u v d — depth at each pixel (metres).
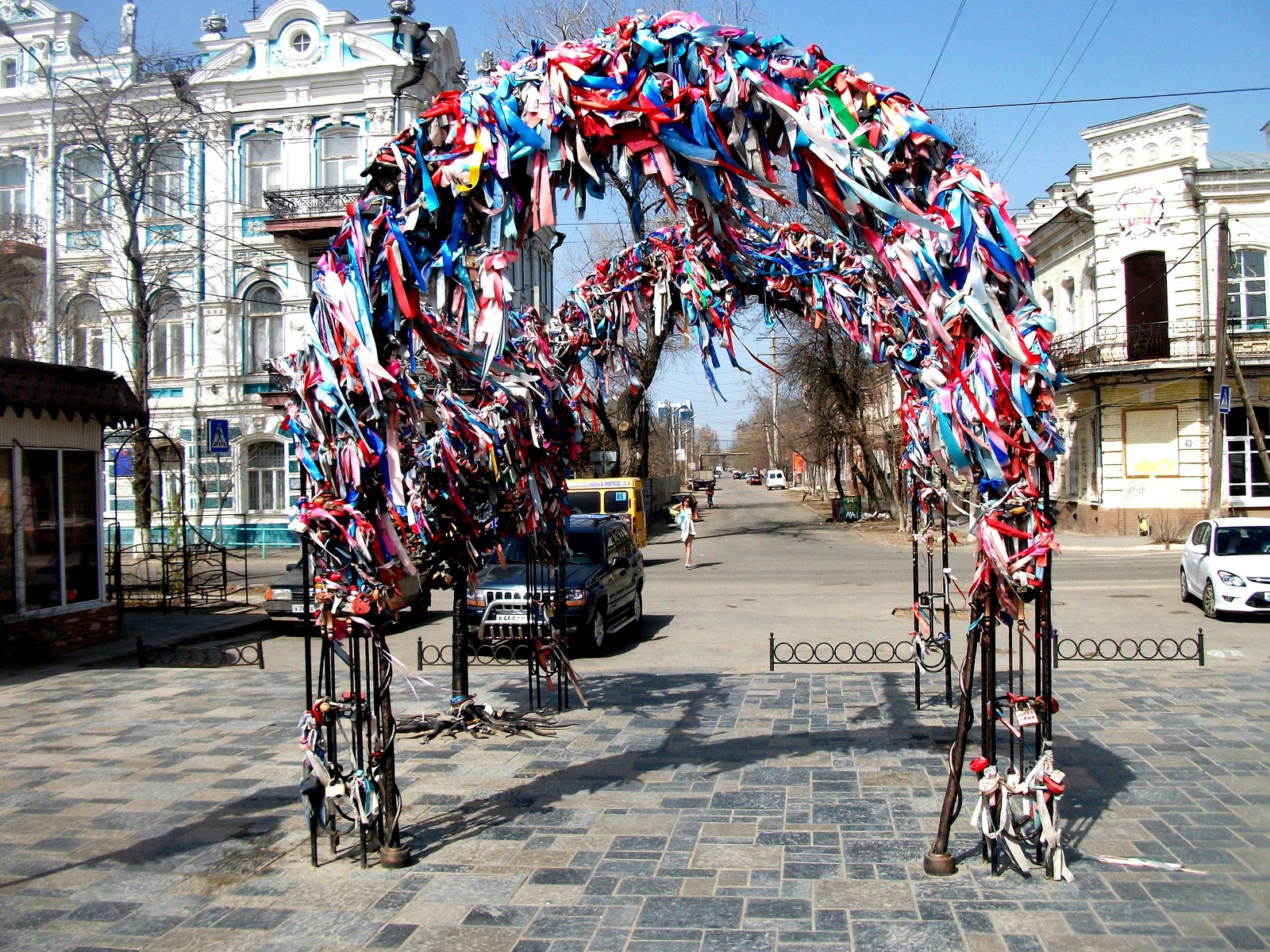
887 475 33.84
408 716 7.72
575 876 4.51
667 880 4.43
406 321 4.96
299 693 8.89
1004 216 4.35
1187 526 25.16
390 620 4.94
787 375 33.84
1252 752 6.26
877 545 28.25
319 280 4.83
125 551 19.80
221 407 25.36
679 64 4.60
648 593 17.91
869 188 4.43
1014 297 4.46
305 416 4.80
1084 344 27.80
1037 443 4.32
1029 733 6.72
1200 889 4.21
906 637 11.81
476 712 7.36
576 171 4.94
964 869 4.48
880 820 5.16
